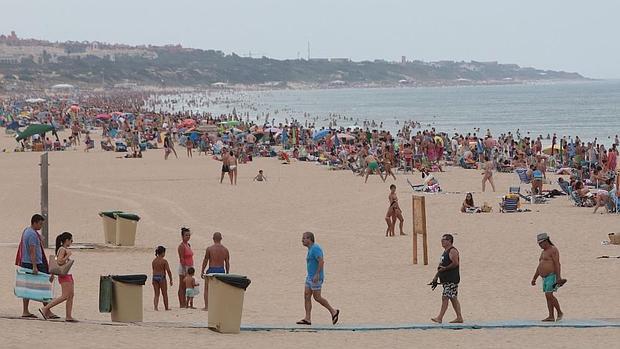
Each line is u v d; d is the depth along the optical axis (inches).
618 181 3978.8
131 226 3176.7
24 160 6958.7
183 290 2144.4
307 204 4325.8
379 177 5570.9
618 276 2524.6
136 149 7485.2
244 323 1909.4
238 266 2802.7
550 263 1913.1
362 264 2827.3
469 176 5575.8
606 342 1691.7
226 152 5305.1
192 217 3946.9
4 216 3949.3
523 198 4330.7
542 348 1627.7
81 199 4542.3
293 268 2758.4
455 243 3161.9
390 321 1973.4
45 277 1774.1
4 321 1697.8
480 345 1647.4
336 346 1610.5
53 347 1443.2
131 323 1798.7
